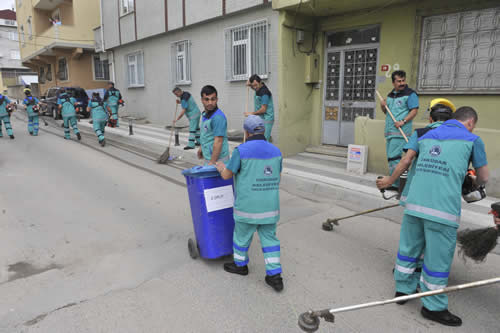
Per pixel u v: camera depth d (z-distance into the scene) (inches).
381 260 158.6
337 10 320.2
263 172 128.7
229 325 113.0
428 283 114.2
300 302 126.2
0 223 193.2
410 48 289.4
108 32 695.7
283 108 339.9
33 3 1055.0
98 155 389.1
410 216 119.9
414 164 128.6
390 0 287.3
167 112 577.3
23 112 975.6
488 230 118.6
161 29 534.0
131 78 669.9
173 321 114.6
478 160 111.3
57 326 111.3
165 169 328.5
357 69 333.4
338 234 186.7
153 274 143.9
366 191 236.1
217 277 142.0
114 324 112.7
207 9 437.1
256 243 176.4
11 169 316.2
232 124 438.9
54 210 215.6
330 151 350.0
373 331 111.2
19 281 137.0
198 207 144.5
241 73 414.6
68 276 141.3
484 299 129.0
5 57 1973.4
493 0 245.9
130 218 204.8
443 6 268.5
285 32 328.8
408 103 213.6
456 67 268.4
